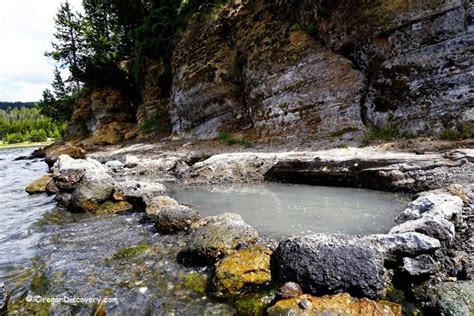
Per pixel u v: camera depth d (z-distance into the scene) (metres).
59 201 11.99
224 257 5.77
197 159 17.48
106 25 39.56
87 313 4.92
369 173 10.23
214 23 22.73
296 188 11.35
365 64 14.79
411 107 12.80
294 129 16.11
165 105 29.50
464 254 5.32
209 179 13.48
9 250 7.57
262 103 18.00
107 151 25.91
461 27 11.81
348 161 10.85
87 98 37.56
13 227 9.38
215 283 5.18
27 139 102.50
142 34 29.59
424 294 4.56
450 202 6.51
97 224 9.09
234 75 21.05
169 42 27.28
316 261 4.88
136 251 6.91
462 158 9.17
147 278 5.78
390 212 7.93
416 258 4.98
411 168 9.53
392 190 9.65
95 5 39.12
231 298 4.98
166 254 6.70
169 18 28.31
